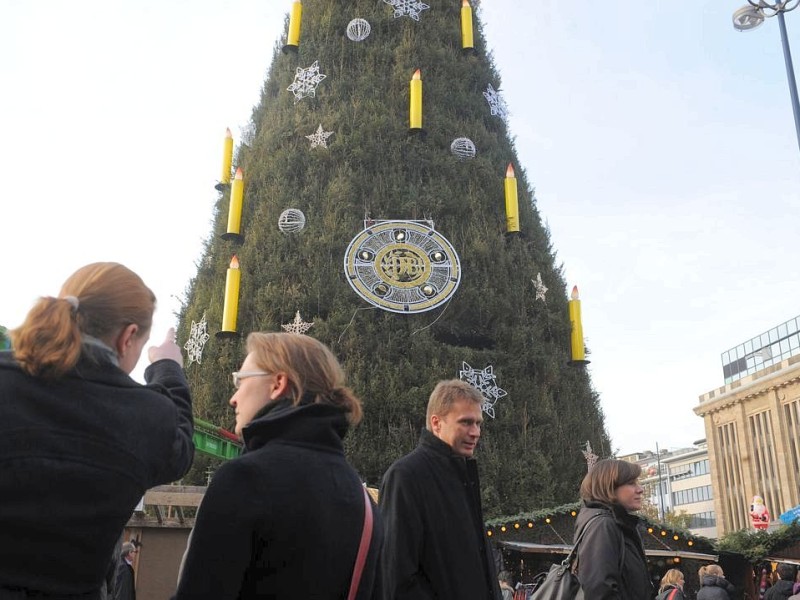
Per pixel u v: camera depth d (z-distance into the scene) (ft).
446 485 15.05
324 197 86.84
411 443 73.41
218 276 86.48
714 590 35.55
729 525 320.91
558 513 65.10
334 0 104.53
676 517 247.70
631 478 17.15
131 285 9.39
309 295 80.38
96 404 8.39
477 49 109.50
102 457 8.18
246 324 80.79
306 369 10.10
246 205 90.33
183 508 48.03
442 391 15.97
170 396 9.77
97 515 8.04
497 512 72.38
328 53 99.91
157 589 44.27
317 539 8.98
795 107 51.44
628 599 15.98
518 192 98.68
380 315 81.35
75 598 7.93
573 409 84.74
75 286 9.19
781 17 53.47
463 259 86.43
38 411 8.05
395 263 82.99
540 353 84.89
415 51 100.63
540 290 89.35
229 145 105.81
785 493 288.71
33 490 7.70
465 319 84.53
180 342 88.33
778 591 44.80
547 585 17.24
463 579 14.39
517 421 79.30
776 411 298.97
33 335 8.15
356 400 10.47
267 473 8.93
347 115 93.61
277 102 98.68
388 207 86.74
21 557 7.60
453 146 93.76
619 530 16.43
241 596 8.82
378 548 10.05
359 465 72.13
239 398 10.30
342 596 9.40
